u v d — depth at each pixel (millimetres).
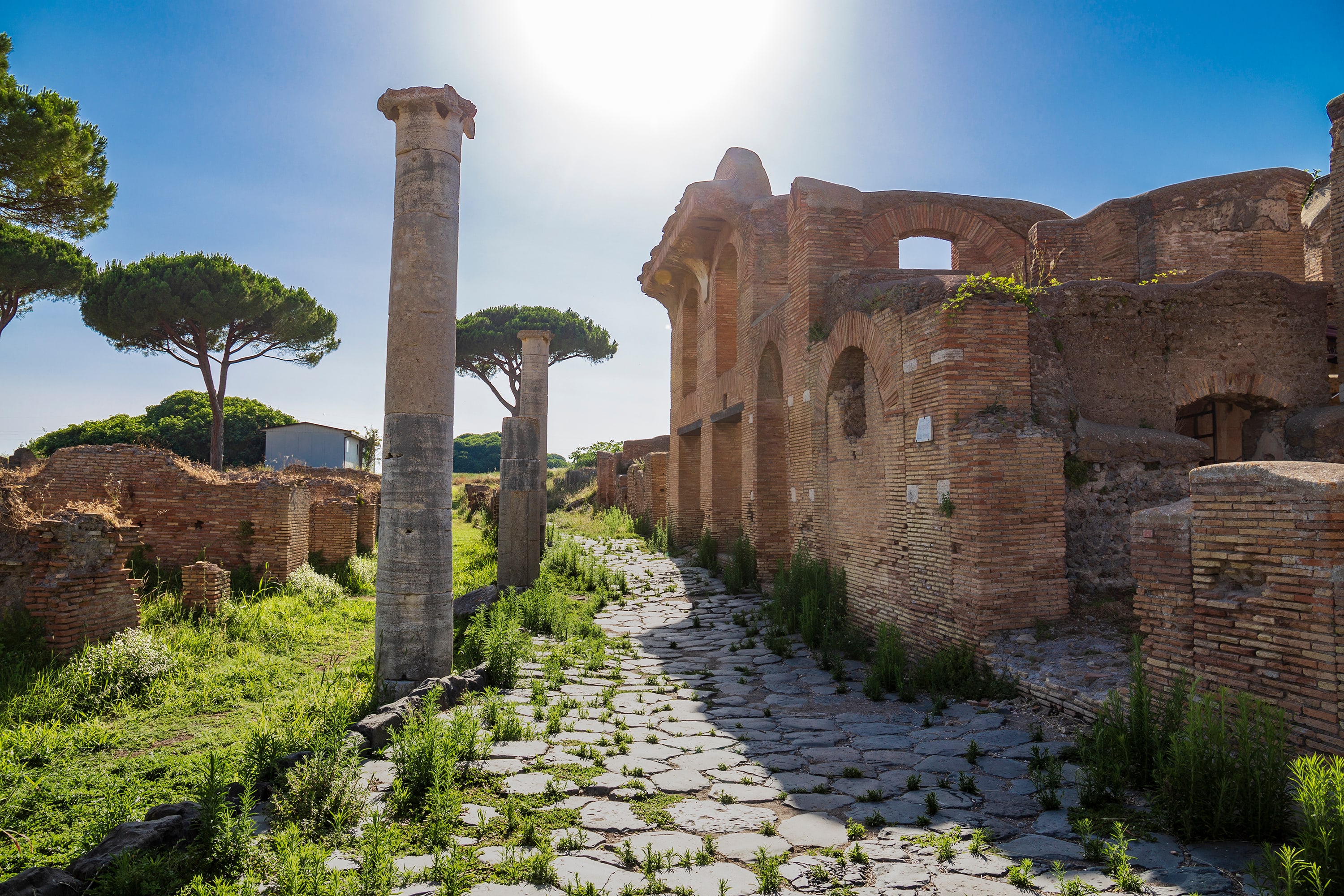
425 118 7543
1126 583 8055
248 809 3717
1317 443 9039
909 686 7238
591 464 49844
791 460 13125
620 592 14250
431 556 7312
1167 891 3295
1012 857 3723
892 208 16578
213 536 12547
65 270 22375
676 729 6137
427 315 7434
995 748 5484
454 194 7688
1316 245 14766
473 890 3379
